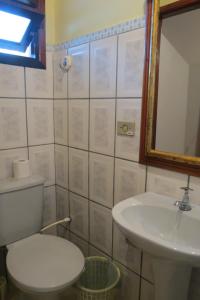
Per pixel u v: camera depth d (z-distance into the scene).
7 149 1.61
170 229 1.05
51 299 1.25
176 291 1.06
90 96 1.48
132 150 1.29
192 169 1.06
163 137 1.16
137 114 1.24
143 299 1.39
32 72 1.65
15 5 1.46
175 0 1.06
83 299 1.35
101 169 1.49
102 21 1.34
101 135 1.45
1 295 1.51
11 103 1.58
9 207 1.46
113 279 1.47
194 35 1.03
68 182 1.78
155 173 1.21
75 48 1.54
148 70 1.15
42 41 1.66
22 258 1.31
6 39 1.55
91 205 1.61
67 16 1.57
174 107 1.11
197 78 1.03
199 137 1.05
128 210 1.07
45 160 1.83
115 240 1.49
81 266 1.26
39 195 1.59
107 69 1.35
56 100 1.76
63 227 1.91
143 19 1.15
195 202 1.07
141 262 1.36
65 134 1.73
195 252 0.76
